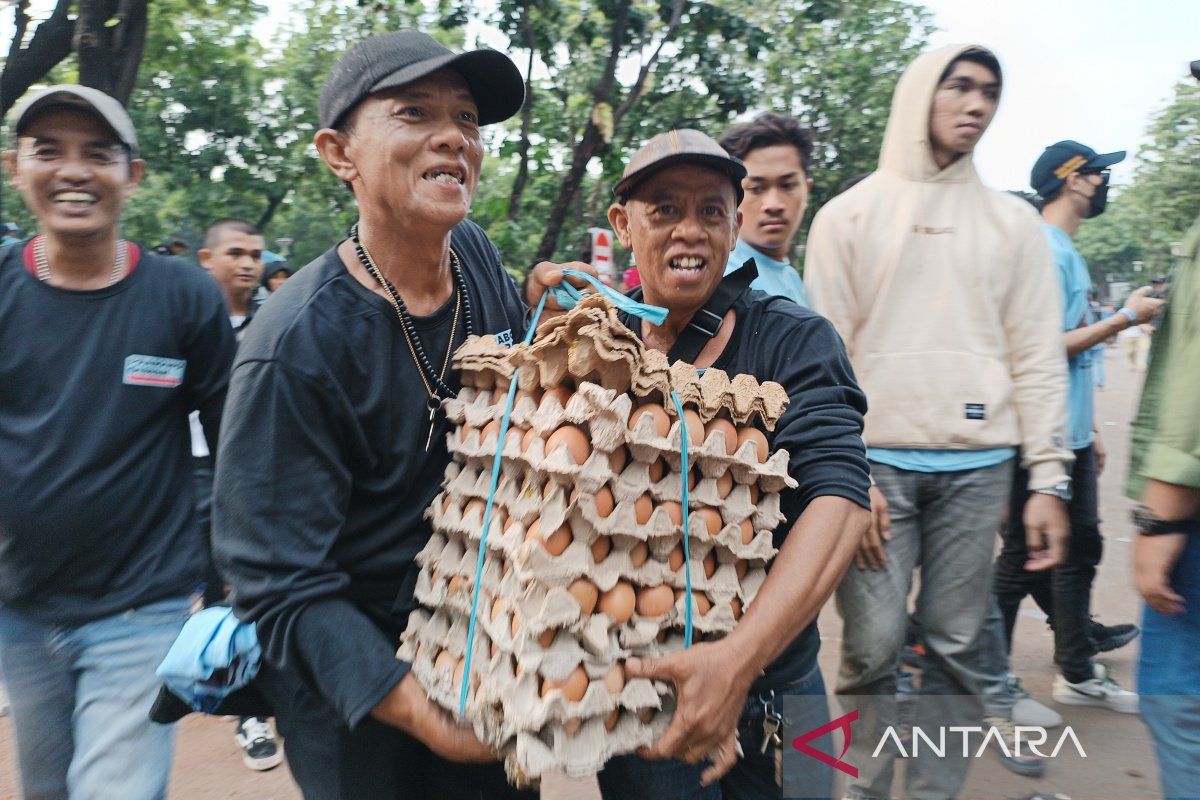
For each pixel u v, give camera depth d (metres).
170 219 18.38
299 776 1.81
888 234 2.66
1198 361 1.89
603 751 1.47
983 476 2.63
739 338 1.90
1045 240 2.73
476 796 1.96
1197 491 1.95
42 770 2.18
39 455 2.09
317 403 1.59
